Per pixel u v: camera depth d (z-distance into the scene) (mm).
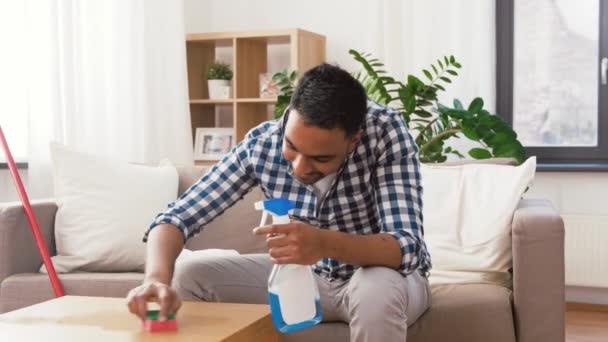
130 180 2855
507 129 3412
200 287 1980
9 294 2574
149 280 1675
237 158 1996
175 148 4176
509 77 4316
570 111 4270
